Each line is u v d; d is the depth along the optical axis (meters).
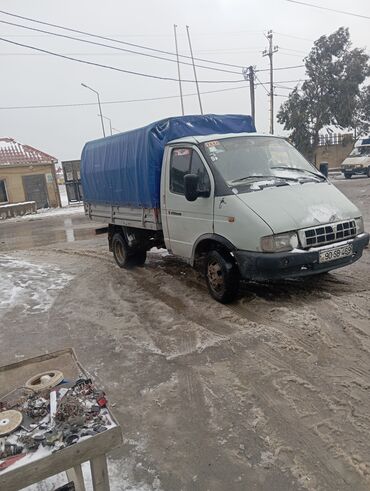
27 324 5.57
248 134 6.12
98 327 5.20
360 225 5.30
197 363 3.96
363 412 3.00
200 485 2.50
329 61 33.56
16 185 27.66
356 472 2.48
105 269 8.34
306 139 35.06
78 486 2.07
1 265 9.87
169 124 6.43
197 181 5.25
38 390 2.22
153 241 7.50
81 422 1.92
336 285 5.57
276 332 4.30
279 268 4.61
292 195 5.11
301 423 2.96
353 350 3.86
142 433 3.04
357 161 27.20
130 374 3.92
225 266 5.16
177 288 6.40
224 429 2.98
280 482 2.46
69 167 30.55
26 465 1.71
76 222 19.25
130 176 7.05
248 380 3.57
